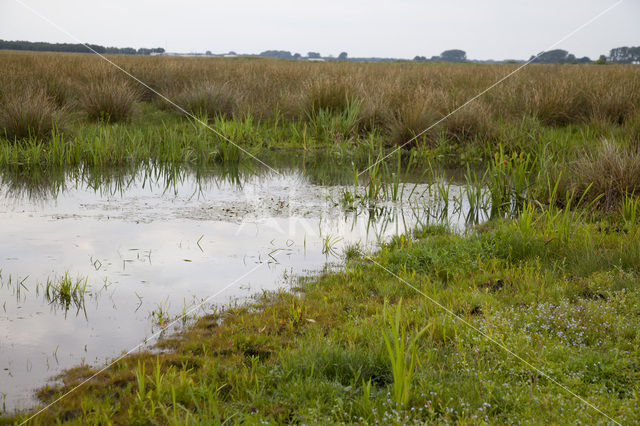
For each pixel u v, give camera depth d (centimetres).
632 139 843
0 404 274
